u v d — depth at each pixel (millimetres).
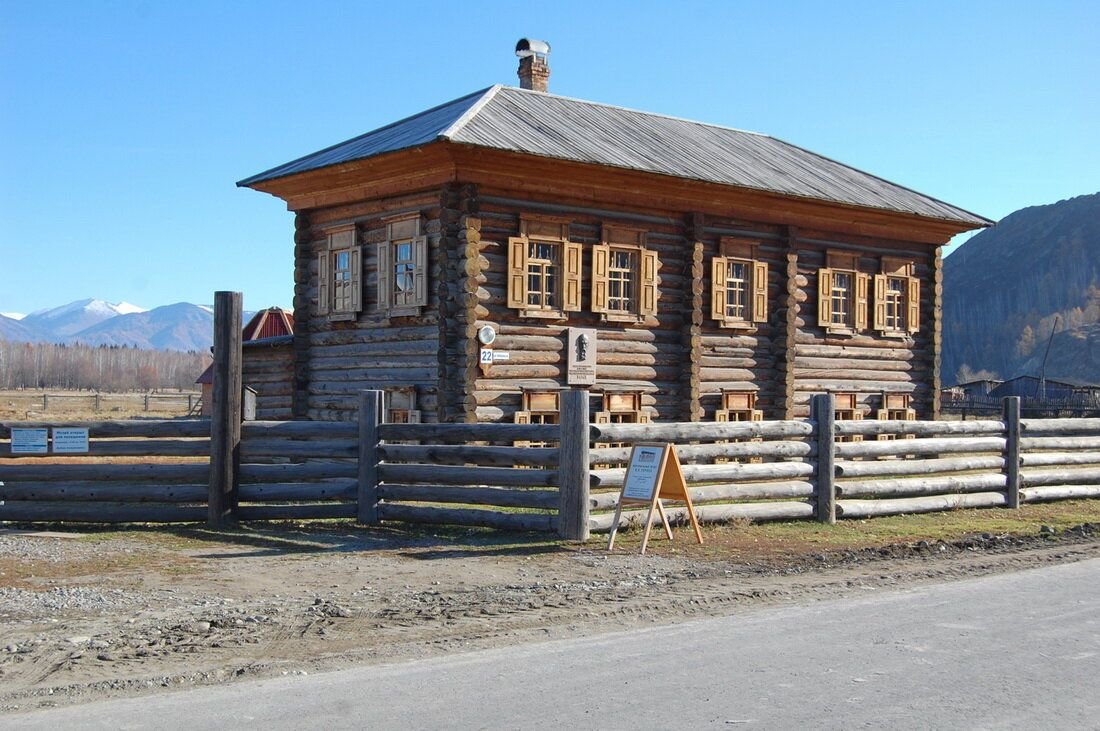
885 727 6441
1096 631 8914
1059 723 6543
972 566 12281
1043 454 18438
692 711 6727
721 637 8680
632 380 22484
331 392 22844
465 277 19953
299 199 23266
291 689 7242
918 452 16781
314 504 15703
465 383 19891
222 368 15203
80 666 7855
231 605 9852
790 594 10570
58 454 15375
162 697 7109
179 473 15250
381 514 14961
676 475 13336
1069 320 162625
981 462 17391
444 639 8664
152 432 15359
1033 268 186500
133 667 7836
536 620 9344
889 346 27391
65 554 12727
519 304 20594
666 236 23047
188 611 9602
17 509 15289
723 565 12117
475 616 9484
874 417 27047
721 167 23609
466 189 19969
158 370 159250
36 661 7984
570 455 13586
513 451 14125
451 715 6656
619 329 22312
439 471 14539
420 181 20469
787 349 24922
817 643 8477
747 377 24562
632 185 21828
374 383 21797
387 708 6801
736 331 24312
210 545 13477
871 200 25516
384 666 7824
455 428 14539
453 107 23703
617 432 13930
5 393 98750
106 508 15188
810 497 15531
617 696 7035
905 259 27641
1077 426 18672
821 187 25109
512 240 20500
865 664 7840
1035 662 7926
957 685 7320
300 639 8664
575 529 13508
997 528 15273
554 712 6711
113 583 10945
